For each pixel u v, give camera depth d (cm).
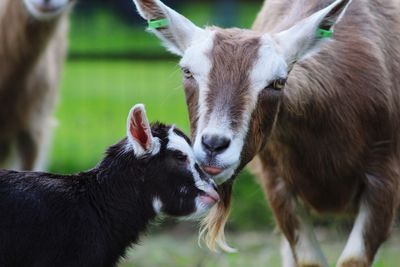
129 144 1042
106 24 3372
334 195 1196
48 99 1647
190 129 1025
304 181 1187
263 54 1004
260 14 1245
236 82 984
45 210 1005
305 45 1051
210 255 1608
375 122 1160
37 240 999
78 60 2397
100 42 3117
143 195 1035
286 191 1200
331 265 1549
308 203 1209
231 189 1081
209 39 1020
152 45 2956
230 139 960
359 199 1190
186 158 1027
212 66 995
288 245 1262
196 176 1026
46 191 1013
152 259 1616
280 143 1146
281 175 1191
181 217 1045
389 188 1166
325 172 1170
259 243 1734
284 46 1038
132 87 2580
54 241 1002
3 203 998
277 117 1075
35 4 1480
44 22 1523
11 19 1538
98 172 1040
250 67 994
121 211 1032
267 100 1002
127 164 1035
